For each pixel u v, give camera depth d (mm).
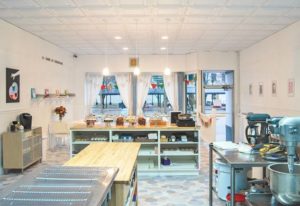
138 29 6438
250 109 8586
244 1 4582
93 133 5891
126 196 2396
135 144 3873
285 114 6266
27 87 6637
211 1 4574
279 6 4844
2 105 5602
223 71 9883
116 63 10258
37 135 6488
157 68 10258
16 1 4551
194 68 9773
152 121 5895
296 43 5770
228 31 6668
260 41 7762
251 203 2055
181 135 5770
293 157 2057
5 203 1576
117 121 5949
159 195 4539
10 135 5641
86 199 1623
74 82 10180
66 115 9352
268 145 3342
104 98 10516
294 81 5824
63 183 1930
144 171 5598
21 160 5684
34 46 7020
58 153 7605
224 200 4195
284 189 1810
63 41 7828
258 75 7918
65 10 5023
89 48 9016
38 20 5668
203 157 7238
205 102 9938
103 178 2057
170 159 5945
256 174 4102
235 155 3170
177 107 10375
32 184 1906
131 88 10398
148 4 4707
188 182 5195
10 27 5898
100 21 5758
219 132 10305
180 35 7090
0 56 5531
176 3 4668
